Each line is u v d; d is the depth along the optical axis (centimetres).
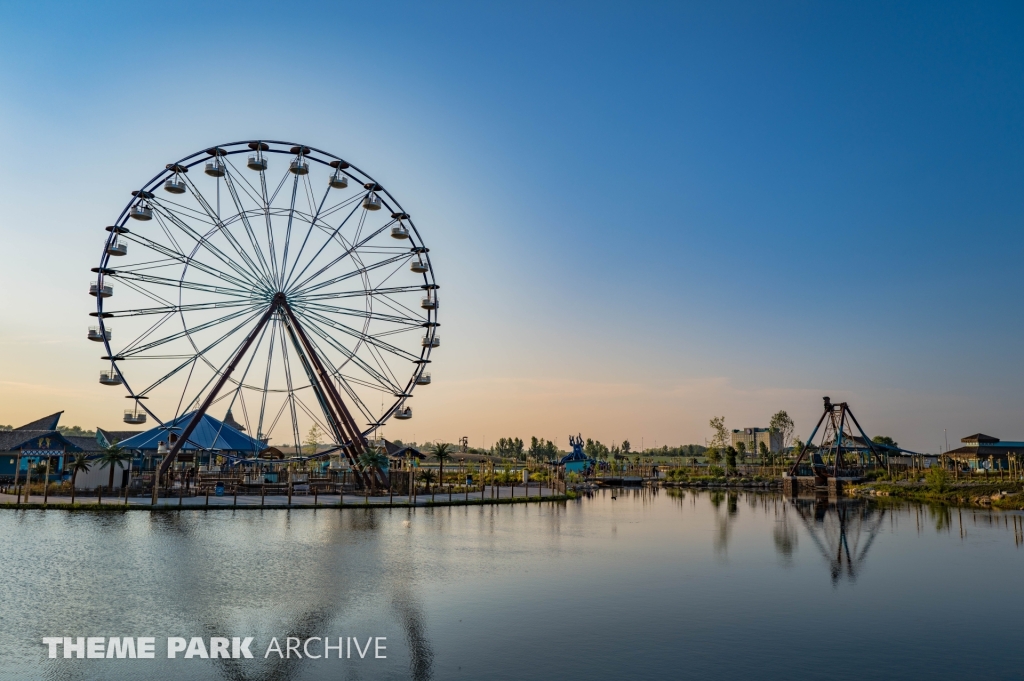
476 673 2517
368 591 3638
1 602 3216
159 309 7594
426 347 9075
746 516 8394
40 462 9256
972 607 3600
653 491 14450
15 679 2361
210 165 7619
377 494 8856
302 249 8256
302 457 8919
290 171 8038
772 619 3303
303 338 8288
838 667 2655
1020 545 5816
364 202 8444
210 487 8350
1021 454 15662
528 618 3222
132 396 7538
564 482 12644
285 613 3195
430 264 9100
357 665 2583
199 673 2473
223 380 7900
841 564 4825
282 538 5191
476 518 7100
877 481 13125
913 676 2575
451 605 3419
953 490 10806
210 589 3562
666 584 4041
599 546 5481
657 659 2697
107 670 2470
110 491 7894
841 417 13325
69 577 3712
